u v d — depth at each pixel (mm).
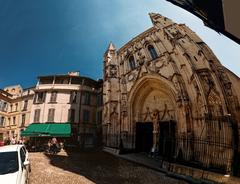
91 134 35219
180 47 19141
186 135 16734
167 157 17062
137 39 26531
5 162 7777
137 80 24328
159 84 22062
